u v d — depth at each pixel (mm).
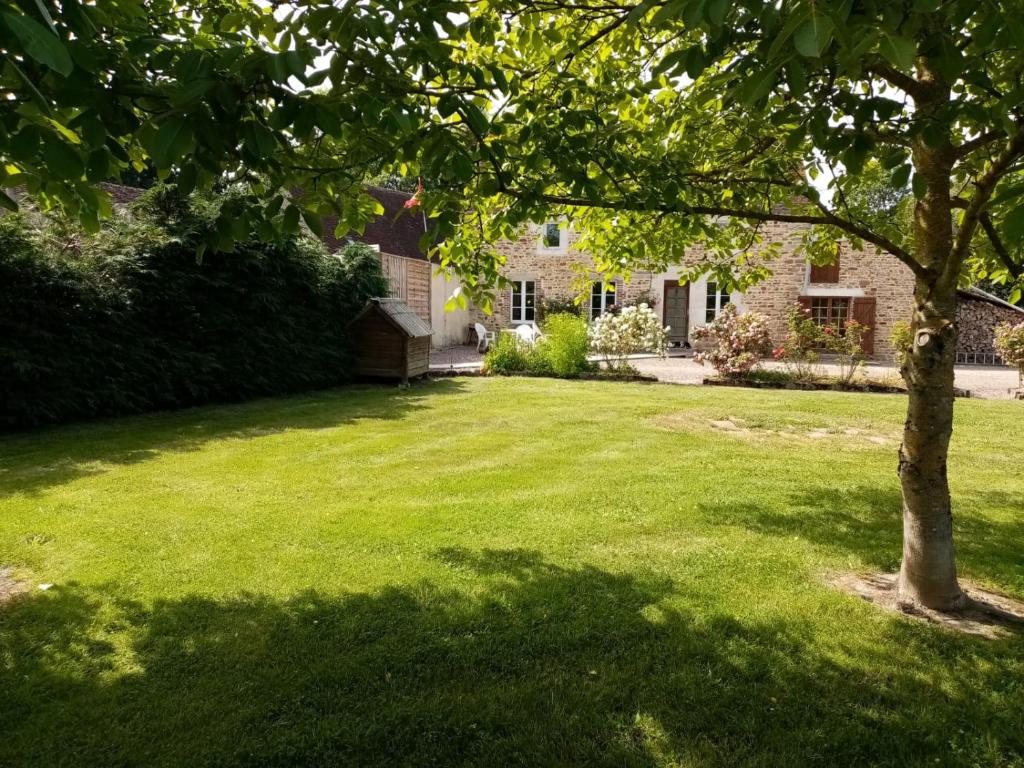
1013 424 7371
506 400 9031
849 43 1184
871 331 17078
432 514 3959
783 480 4848
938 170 2551
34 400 6566
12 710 2059
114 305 7328
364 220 2939
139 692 2156
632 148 3176
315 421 7320
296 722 2014
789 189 3139
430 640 2477
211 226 2207
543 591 2879
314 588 2916
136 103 1814
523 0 2697
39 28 1057
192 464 5238
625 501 4262
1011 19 1336
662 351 12172
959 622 2652
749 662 2332
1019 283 3727
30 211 6996
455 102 1976
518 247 18938
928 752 1891
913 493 2777
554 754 1880
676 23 2664
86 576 3033
